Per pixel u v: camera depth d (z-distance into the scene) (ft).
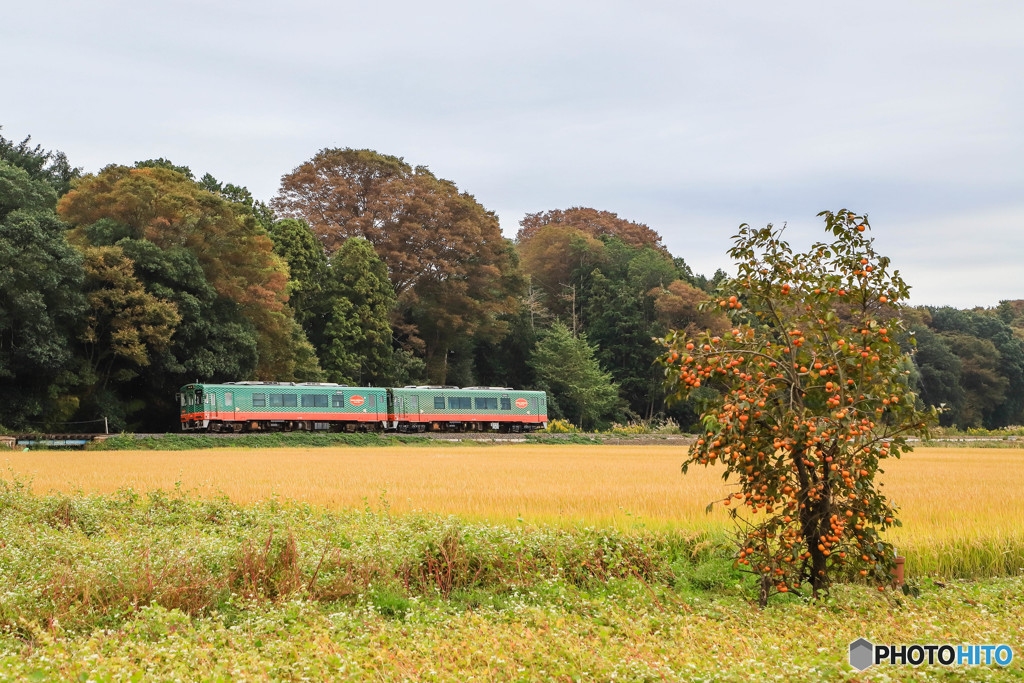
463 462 115.65
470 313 258.98
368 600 36.63
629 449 165.37
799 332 37.01
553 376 259.80
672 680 23.47
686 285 273.75
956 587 39.19
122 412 168.25
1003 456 145.18
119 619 31.24
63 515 50.52
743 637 28.89
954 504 62.34
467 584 41.60
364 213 266.16
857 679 23.34
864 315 36.78
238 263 181.47
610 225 365.61
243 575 36.04
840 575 39.86
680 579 42.75
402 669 25.64
